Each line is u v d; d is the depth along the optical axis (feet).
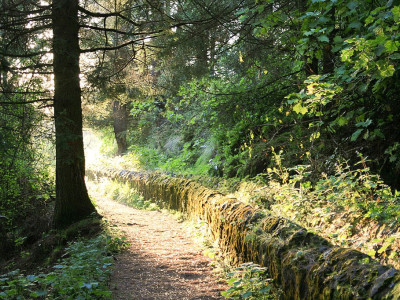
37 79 32.89
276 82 33.27
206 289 16.75
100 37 39.27
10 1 29.58
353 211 15.38
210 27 32.42
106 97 37.58
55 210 32.01
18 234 35.45
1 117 33.63
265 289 13.46
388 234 12.81
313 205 18.30
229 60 42.60
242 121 34.63
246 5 29.94
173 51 35.99
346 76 17.66
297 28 20.17
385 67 15.06
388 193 15.65
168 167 53.88
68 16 30.45
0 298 14.99
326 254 11.82
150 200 41.52
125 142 76.79
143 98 41.70
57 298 15.11
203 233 24.62
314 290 11.27
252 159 32.68
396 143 19.26
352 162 22.77
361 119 18.67
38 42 33.14
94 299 15.12
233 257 18.71
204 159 49.01
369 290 9.48
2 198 35.73
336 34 20.47
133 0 34.40
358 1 17.08
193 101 51.67
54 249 28.27
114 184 56.18
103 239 23.39
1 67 27.68
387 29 14.71
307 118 28.17
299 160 27.84
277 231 14.97
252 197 22.26
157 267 19.86
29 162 38.34
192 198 29.27
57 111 30.73
